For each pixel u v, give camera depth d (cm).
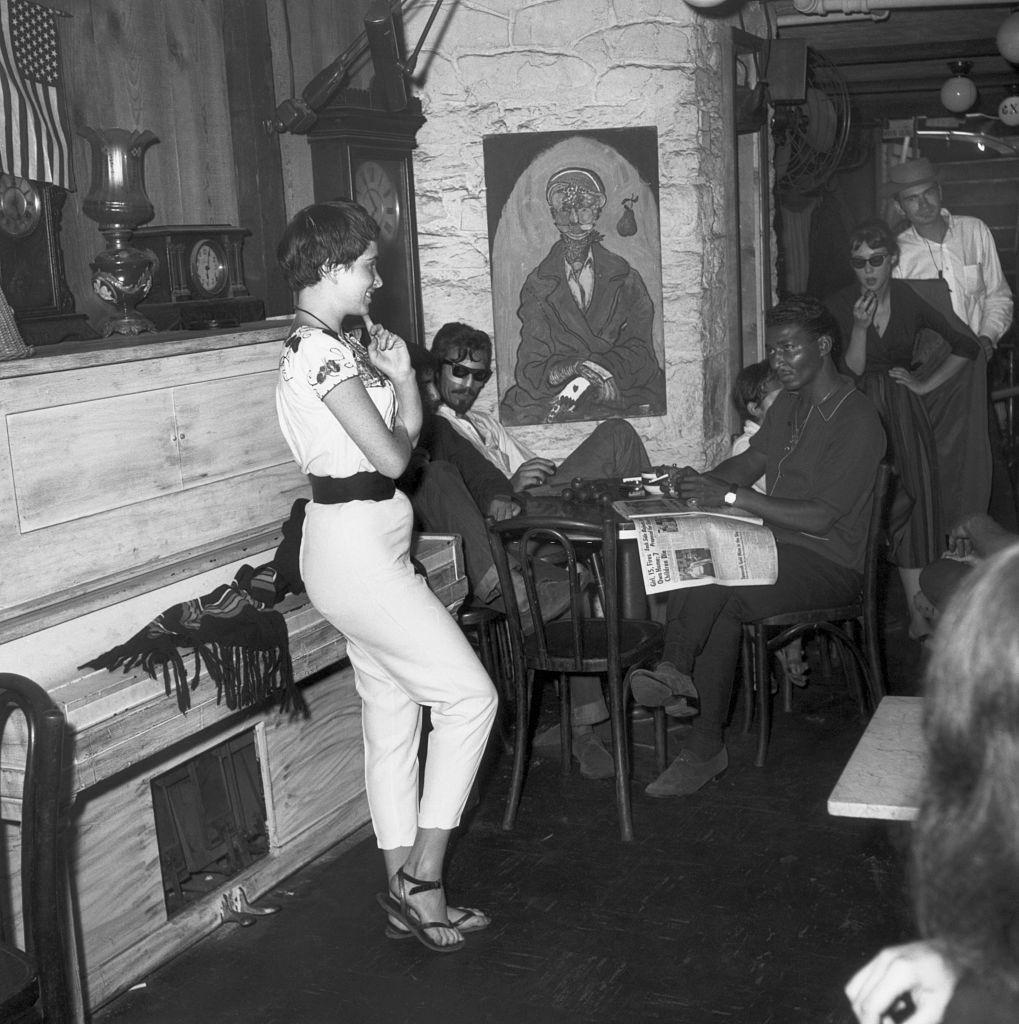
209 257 372
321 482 288
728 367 548
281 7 431
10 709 232
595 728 435
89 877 283
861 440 388
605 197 510
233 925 320
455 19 496
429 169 505
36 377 278
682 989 278
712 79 524
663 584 370
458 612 400
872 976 106
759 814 368
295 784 348
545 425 526
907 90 863
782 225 789
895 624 550
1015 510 589
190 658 287
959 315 590
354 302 288
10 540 273
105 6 350
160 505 312
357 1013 278
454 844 359
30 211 317
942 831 90
